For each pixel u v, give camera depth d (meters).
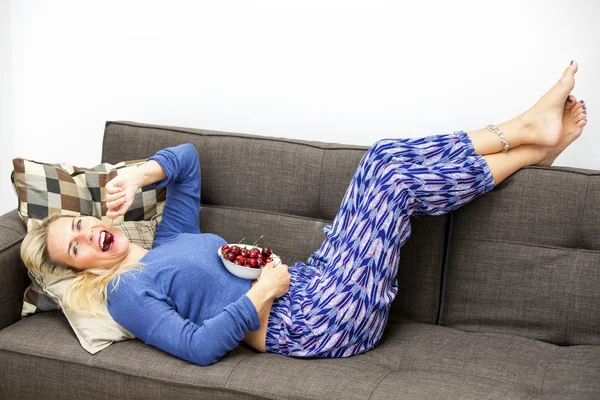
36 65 3.21
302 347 2.28
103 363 2.22
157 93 3.12
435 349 2.30
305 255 2.62
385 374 2.13
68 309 2.35
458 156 2.38
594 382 2.04
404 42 2.80
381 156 2.37
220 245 2.48
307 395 2.03
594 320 2.31
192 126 3.11
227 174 2.70
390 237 2.33
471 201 2.44
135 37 3.09
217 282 2.35
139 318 2.25
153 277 2.31
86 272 2.38
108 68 3.14
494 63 2.73
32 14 3.16
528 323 2.39
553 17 2.64
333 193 2.60
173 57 3.06
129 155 2.79
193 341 2.17
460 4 2.71
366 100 2.89
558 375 2.11
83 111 3.21
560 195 2.36
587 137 2.70
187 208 2.61
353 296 2.29
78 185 2.63
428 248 2.49
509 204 2.41
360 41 2.85
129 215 2.62
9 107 3.28
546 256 2.37
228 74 3.02
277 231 2.65
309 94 2.95
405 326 2.48
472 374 2.15
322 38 2.88
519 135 2.39
